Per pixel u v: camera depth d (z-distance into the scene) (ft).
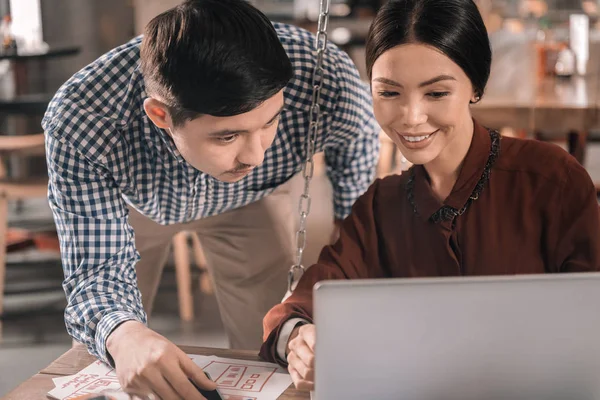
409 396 3.28
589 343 3.22
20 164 15.70
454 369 3.26
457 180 4.47
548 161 4.42
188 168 5.25
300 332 4.04
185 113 3.81
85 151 4.68
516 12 14.76
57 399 3.94
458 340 3.22
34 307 11.63
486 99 9.89
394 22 3.97
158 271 6.77
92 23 19.63
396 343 3.22
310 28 21.89
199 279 12.64
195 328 10.81
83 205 4.78
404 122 4.05
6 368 9.66
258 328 6.81
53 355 10.02
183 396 3.81
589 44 12.11
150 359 3.86
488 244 4.48
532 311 3.18
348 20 22.15
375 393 3.28
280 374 4.16
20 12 15.75
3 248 11.02
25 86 15.56
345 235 4.83
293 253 6.66
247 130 3.84
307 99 5.32
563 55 11.57
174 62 3.76
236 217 6.41
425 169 4.60
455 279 3.17
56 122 4.67
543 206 4.42
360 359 3.24
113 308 4.41
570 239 4.38
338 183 6.32
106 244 4.77
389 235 4.75
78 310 4.48
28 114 12.75
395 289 3.17
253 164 4.01
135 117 4.94
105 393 3.48
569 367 3.25
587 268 4.31
